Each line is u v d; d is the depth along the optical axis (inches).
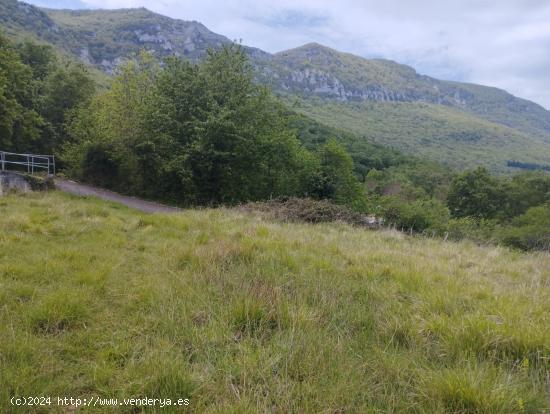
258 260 225.9
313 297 173.8
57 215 348.5
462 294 191.3
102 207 455.8
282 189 999.0
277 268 214.1
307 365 114.3
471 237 634.8
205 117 761.6
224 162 768.9
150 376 108.0
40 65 1472.7
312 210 526.0
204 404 99.7
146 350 121.4
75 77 1290.6
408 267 249.4
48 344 126.8
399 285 205.3
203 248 243.1
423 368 118.7
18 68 1093.1
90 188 860.0
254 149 804.6
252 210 515.8
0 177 582.6
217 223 373.4
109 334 136.5
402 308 168.6
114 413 97.0
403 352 129.3
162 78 812.0
